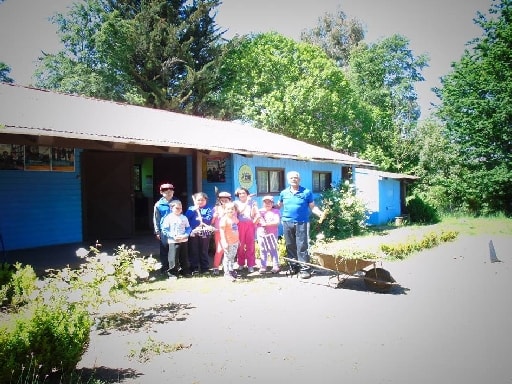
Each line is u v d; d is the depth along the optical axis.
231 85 31.72
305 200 7.93
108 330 4.97
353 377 3.72
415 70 43.47
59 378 3.65
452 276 8.31
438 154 29.02
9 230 9.77
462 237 15.57
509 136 26.17
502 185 25.92
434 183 29.09
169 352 4.29
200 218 8.49
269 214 8.41
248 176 12.59
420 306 6.08
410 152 30.16
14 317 4.44
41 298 4.75
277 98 30.59
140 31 28.12
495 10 27.27
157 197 14.67
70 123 8.27
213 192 12.39
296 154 13.84
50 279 5.37
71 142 7.44
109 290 5.38
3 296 5.40
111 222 12.05
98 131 8.11
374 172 22.34
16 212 9.93
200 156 9.99
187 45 28.88
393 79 43.59
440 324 5.24
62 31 30.73
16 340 3.41
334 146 32.47
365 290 7.06
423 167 29.52
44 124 7.48
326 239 14.54
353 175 20.03
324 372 3.83
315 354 4.25
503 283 7.68
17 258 8.59
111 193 12.05
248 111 30.19
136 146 8.61
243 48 31.69
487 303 6.27
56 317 3.78
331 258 7.25
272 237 8.41
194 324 5.20
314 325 5.17
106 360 4.09
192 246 8.38
